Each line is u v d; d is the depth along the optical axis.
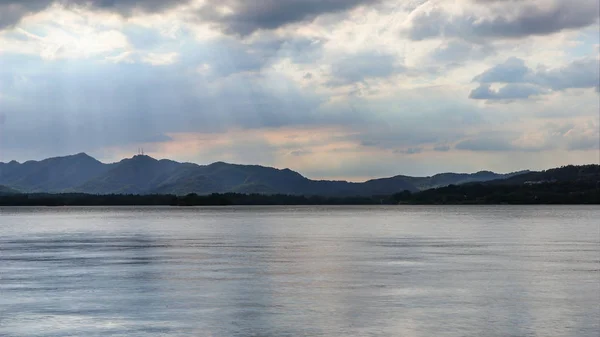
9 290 38.56
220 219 192.38
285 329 28.00
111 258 58.44
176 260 56.09
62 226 139.88
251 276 44.56
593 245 73.12
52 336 26.86
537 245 73.44
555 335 26.89
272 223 155.38
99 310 32.09
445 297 35.47
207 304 33.62
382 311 31.62
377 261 54.56
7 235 101.06
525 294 36.44
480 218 192.12
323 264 52.28
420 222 159.50
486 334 27.02
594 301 34.09
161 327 28.41
